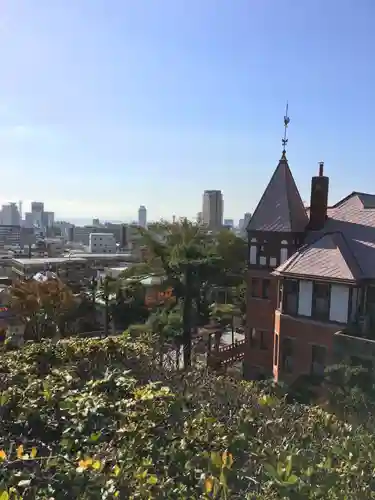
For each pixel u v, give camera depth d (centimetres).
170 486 531
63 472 533
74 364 1035
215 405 863
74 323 4888
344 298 2197
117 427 689
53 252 13338
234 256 4181
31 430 691
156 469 591
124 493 515
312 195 2775
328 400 1823
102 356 1086
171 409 736
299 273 2322
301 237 2739
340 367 1959
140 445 621
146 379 1071
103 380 836
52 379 863
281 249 2714
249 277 2844
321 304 2288
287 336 2397
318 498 523
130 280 3231
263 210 2816
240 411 790
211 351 3297
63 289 4044
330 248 2378
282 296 2422
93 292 5244
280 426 759
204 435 666
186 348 2817
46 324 3872
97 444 643
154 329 2855
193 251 2905
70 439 643
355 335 2073
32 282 4012
